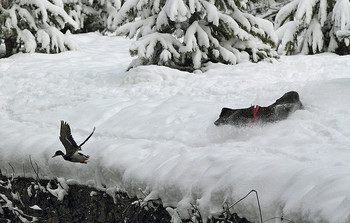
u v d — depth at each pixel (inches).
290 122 574.9
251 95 709.3
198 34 970.7
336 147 491.5
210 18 949.8
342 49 1218.6
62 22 1358.3
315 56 1119.0
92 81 976.3
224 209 458.3
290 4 1258.6
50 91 924.0
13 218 743.1
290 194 411.8
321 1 1198.3
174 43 971.9
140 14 1009.5
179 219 503.5
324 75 856.3
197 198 488.4
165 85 860.0
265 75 876.0
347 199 362.6
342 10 1151.6
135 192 560.7
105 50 1418.6
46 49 1312.7
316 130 545.0
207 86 805.9
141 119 700.0
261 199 428.8
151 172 552.7
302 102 637.3
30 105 872.9
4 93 964.0
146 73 909.2
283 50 1214.9
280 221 410.0
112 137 681.0
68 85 960.9
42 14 1291.8
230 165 482.6
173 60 991.6
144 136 652.7
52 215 681.0
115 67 1125.1
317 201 383.6
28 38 1300.4
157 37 960.9
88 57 1299.2
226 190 460.8
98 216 622.2
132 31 995.9
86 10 1696.6
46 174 681.0
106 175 602.9
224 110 612.1
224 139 584.4
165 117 682.2
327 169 421.1
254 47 1005.8
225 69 936.9
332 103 607.8
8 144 736.3
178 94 792.3
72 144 497.4
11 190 726.5
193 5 928.3
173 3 924.6
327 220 364.5
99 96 844.0
